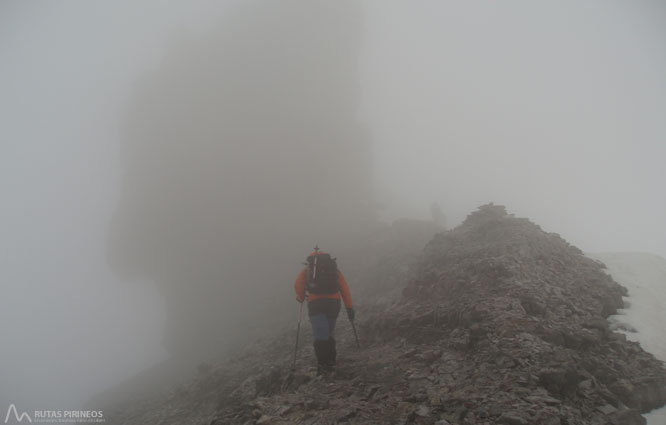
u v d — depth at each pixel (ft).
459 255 30.94
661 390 14.55
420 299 27.04
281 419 13.23
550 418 10.57
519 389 12.41
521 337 16.06
